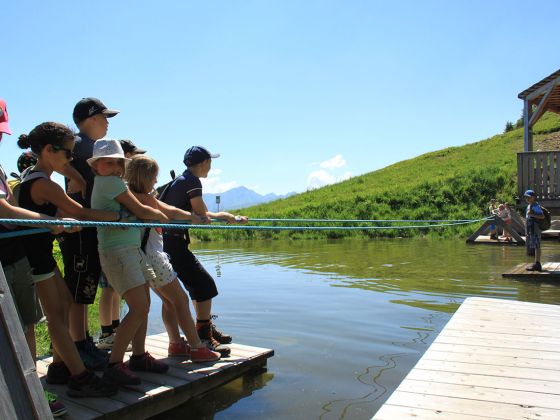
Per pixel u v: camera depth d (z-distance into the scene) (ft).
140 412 12.26
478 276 34.17
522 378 13.17
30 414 8.78
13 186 13.78
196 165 16.38
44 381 13.41
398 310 24.03
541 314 20.10
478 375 13.42
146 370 14.15
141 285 13.08
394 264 41.09
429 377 13.30
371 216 82.58
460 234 67.00
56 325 12.01
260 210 105.29
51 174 12.14
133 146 16.60
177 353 15.70
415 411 11.26
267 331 20.54
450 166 111.96
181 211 15.46
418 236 68.85
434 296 27.40
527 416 10.98
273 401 13.58
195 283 16.17
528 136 51.31
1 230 10.43
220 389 14.39
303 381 14.99
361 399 13.66
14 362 8.71
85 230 13.85
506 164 93.66
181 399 13.33
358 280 33.09
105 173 12.83
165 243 16.19
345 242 64.69
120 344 12.89
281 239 72.84
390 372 15.67
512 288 29.63
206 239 76.95
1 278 8.82
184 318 14.96
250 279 34.14
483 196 80.43
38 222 9.45
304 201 106.32
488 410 11.29
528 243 34.55
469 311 20.65
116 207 12.89
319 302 26.04
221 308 24.82
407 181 104.99
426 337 19.49
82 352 14.06
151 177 14.20
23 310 10.71
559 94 51.65
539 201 48.55
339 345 18.52
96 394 12.20
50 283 11.80
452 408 11.41
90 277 14.05
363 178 117.60
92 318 22.45
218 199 89.51
